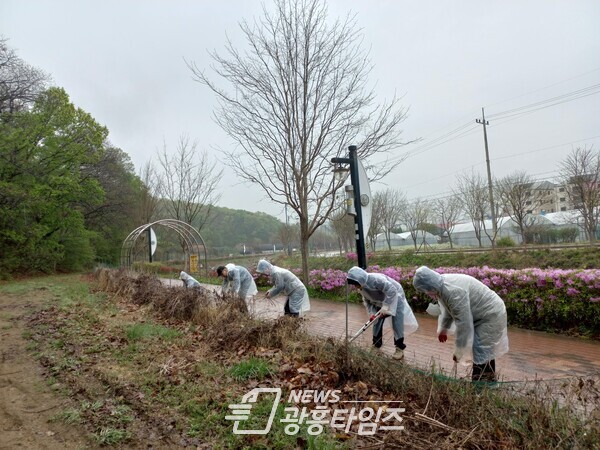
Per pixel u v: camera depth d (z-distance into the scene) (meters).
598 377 3.38
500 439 2.73
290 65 11.29
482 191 22.66
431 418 3.07
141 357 5.20
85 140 23.25
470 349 3.82
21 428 3.52
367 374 3.90
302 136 11.42
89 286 14.38
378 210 24.61
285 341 5.08
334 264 18.22
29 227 19.77
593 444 2.49
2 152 18.91
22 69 23.00
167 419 3.52
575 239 21.16
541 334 6.21
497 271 7.39
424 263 14.99
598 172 16.23
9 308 9.86
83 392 4.20
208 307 7.06
